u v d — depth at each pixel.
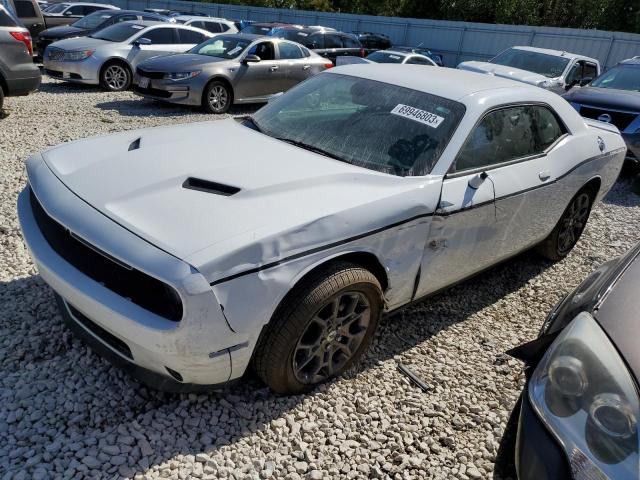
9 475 2.14
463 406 2.88
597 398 1.71
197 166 2.76
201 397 2.66
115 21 13.35
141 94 9.70
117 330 2.25
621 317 1.94
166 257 2.10
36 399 2.54
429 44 24.97
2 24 7.48
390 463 2.46
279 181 2.65
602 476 1.59
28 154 6.17
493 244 3.55
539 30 21.84
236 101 10.17
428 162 3.09
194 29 12.10
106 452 2.30
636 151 7.65
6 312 3.14
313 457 2.44
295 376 2.64
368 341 2.98
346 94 3.67
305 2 38.19
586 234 5.62
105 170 2.69
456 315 3.79
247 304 2.22
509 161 3.56
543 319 3.89
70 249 2.46
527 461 1.78
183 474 2.25
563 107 4.25
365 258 2.76
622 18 29.28
